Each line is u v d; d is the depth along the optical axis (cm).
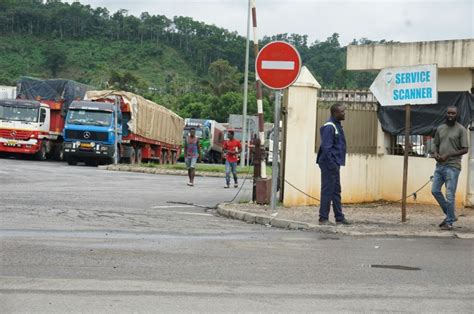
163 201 1992
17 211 1536
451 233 1398
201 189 2589
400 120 2017
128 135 4434
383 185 2072
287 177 1839
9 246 1073
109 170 3738
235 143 2823
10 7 13988
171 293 796
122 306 728
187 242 1195
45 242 1127
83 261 974
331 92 2034
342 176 1955
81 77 12419
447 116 1461
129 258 1012
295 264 1009
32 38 13712
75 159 4175
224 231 1375
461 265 1041
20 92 4569
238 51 13712
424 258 1100
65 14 14275
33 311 698
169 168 4000
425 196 1984
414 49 1928
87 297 763
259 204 1855
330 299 791
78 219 1455
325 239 1301
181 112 9950
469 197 1917
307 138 1850
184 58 14162
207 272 928
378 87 1577
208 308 732
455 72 1923
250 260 1031
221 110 9819
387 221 1568
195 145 2781
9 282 827
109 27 14638
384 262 1052
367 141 2055
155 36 14688
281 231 1412
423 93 1502
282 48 1611
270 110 8006
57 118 4550
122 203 1862
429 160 1975
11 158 4553
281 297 793
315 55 9169
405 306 766
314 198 1877
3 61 12581
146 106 4700
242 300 773
